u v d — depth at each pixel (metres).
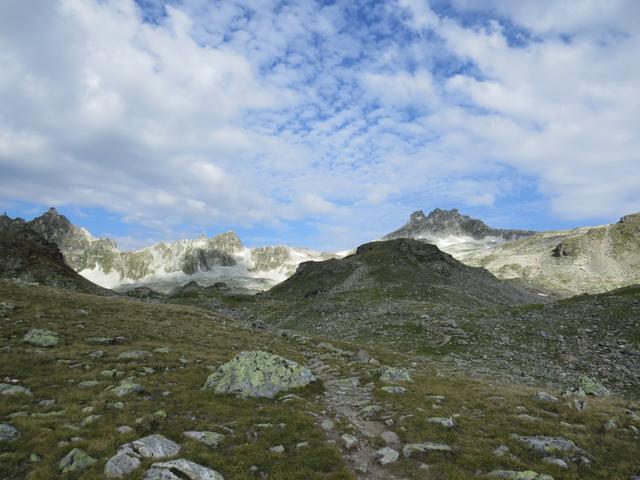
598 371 42.69
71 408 19.77
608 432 21.16
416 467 16.48
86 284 86.19
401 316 73.56
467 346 54.28
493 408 24.28
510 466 16.53
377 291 113.06
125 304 56.22
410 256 149.88
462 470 16.08
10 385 22.00
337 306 95.00
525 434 20.28
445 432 19.88
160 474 14.06
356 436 19.38
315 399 26.09
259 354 28.23
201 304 137.62
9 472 14.16
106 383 24.20
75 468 14.40
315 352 45.84
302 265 162.75
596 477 16.19
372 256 149.75
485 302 114.38
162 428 18.58
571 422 22.53
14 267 80.06
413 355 51.25
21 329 34.34
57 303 47.62
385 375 32.72
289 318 96.19
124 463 14.72
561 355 48.66
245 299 143.12
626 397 35.16
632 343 48.00
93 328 38.75
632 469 16.95
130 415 19.59
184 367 30.03
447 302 104.81
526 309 70.12
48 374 24.94
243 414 21.33
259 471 15.48
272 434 18.59
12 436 16.41
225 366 26.92
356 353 47.75
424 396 26.64
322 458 16.50
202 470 14.59
